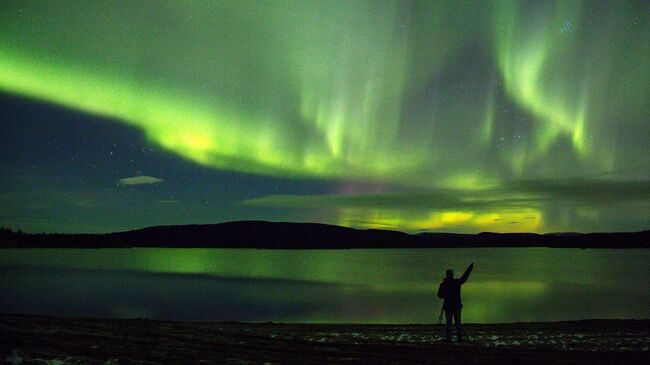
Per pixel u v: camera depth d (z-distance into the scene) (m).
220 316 24.38
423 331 13.11
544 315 24.08
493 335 12.07
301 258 153.00
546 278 60.28
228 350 9.20
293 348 9.64
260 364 7.88
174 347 9.29
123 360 7.82
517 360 8.59
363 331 12.94
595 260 129.12
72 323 11.85
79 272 65.81
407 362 8.38
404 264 113.25
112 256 144.38
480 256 177.75
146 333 10.94
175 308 27.92
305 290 42.00
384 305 30.00
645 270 80.56
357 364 8.16
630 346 10.14
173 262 111.75
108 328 11.42
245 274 70.06
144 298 33.59
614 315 23.88
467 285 48.28
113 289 40.91
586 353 9.30
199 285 47.09
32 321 11.84
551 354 9.18
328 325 14.70
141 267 86.19
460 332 10.80
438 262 123.88
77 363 7.45
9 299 31.36
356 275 70.44
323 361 8.33
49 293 36.16
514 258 152.00
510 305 29.12
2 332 9.80
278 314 25.27
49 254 147.12
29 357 7.69
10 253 147.50
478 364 8.27
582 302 31.05
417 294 38.25
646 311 25.88
